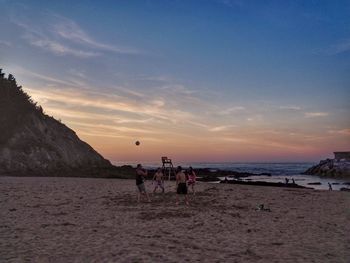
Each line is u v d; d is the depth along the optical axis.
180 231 14.88
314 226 16.52
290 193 33.50
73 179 49.62
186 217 18.25
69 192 30.62
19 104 83.56
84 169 72.25
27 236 13.59
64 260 10.42
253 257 11.05
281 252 11.71
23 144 71.56
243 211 20.88
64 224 16.05
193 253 11.40
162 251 11.59
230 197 28.58
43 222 16.53
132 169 76.50
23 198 25.61
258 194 31.67
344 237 14.15
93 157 94.81
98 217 18.06
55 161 73.69
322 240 13.59
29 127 78.38
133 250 11.64
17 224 15.96
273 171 120.75
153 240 13.15
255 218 18.45
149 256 10.95
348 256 11.29
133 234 14.16
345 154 92.62
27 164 67.25
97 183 42.31
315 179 74.62
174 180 46.38
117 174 64.19
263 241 13.27
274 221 17.67
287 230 15.46
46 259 10.51
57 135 87.62
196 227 15.76
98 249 11.73
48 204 22.72
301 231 15.28
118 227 15.55
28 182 42.03
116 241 12.90
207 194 30.45
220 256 11.09
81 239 13.17
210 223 16.73
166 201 24.77
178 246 12.29
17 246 12.05
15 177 52.66
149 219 17.56
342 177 80.00
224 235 14.22
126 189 34.25
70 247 11.97
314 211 21.62
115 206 22.14
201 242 12.95
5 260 10.34
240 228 15.70
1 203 22.80
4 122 74.62
